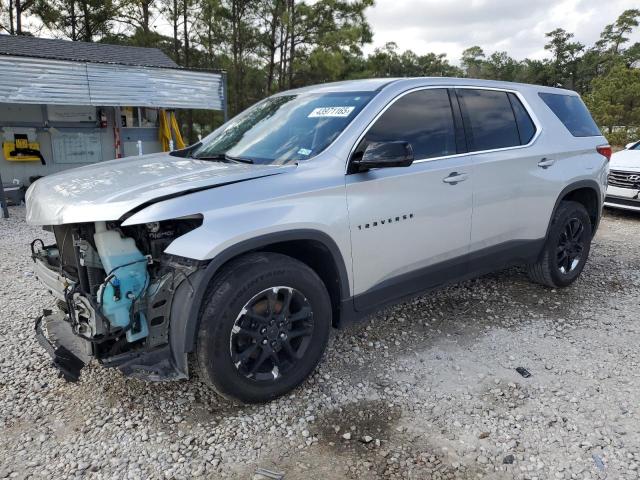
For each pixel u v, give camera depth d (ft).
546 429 8.79
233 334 8.66
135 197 8.21
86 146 38.78
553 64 235.20
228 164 10.54
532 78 238.48
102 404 9.60
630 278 16.98
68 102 31.09
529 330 12.80
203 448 8.34
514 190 13.15
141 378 8.28
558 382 10.31
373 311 10.93
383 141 10.67
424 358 11.34
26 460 8.07
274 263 8.96
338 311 10.32
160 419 9.12
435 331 12.73
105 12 67.21
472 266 12.73
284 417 9.15
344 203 9.74
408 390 10.03
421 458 8.07
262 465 7.94
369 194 10.13
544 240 14.52
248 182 9.00
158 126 42.75
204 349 8.44
